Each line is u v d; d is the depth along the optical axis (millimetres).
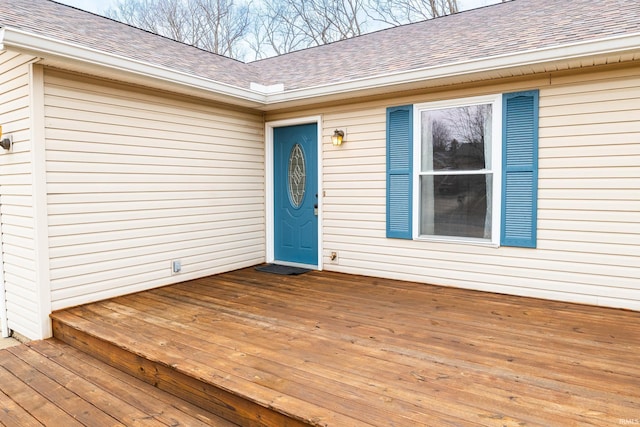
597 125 3721
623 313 3582
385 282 4820
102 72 3738
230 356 2711
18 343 3848
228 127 5379
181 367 2537
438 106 4504
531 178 4035
